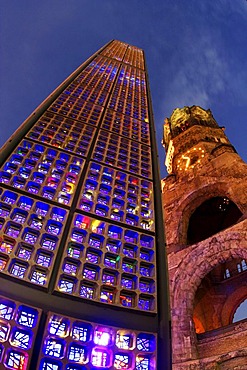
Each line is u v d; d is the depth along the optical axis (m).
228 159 39.62
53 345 9.12
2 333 8.78
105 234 13.77
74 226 13.49
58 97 28.81
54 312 9.73
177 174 46.47
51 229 13.06
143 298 11.68
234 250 28.28
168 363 9.62
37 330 9.10
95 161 19.52
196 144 49.62
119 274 12.16
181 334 25.25
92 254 12.70
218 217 45.78
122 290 11.55
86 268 11.95
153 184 19.36
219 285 35.78
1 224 12.35
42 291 10.27
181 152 50.94
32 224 12.92
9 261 10.74
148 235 14.70
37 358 8.55
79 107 28.14
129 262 13.07
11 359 8.38
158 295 11.86
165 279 12.54
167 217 38.72
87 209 15.05
